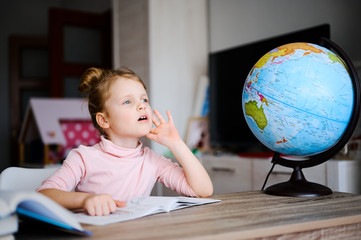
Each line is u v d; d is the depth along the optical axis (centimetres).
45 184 99
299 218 73
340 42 236
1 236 60
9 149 551
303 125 95
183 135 326
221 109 304
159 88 316
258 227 66
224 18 327
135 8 329
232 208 85
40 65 558
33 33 572
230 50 295
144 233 63
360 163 199
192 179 106
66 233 66
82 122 312
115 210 81
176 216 77
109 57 435
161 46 319
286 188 104
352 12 227
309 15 257
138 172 113
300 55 97
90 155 110
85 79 119
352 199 96
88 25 431
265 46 266
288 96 94
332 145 103
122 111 107
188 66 332
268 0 287
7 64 555
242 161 247
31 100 302
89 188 111
